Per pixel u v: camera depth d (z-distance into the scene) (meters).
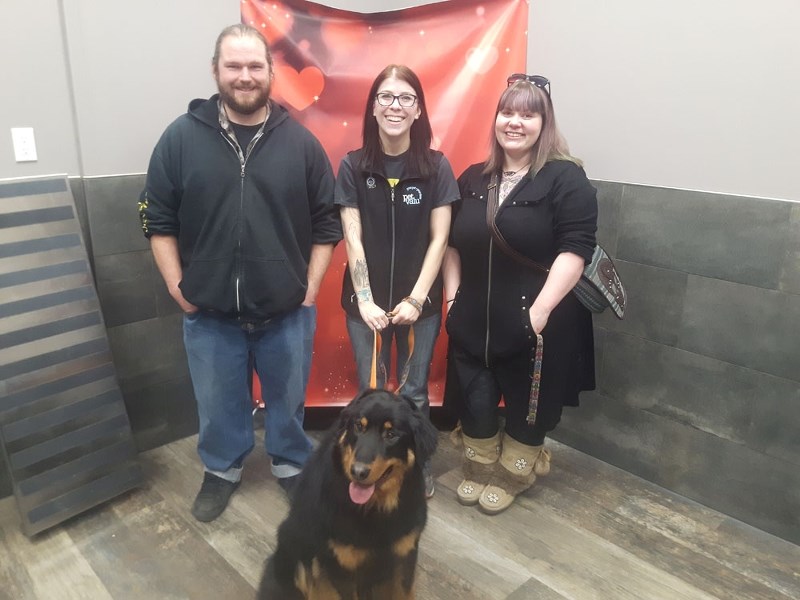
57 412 2.42
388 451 1.75
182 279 2.28
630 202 2.64
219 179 2.17
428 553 2.34
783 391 2.34
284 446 2.61
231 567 2.26
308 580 1.86
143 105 2.67
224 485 2.61
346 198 2.36
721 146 2.37
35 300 2.39
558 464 2.94
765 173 2.28
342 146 2.93
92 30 2.47
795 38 2.13
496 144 2.32
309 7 2.74
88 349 2.51
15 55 2.32
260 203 2.21
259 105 2.13
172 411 3.04
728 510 2.58
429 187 2.33
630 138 2.61
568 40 2.73
